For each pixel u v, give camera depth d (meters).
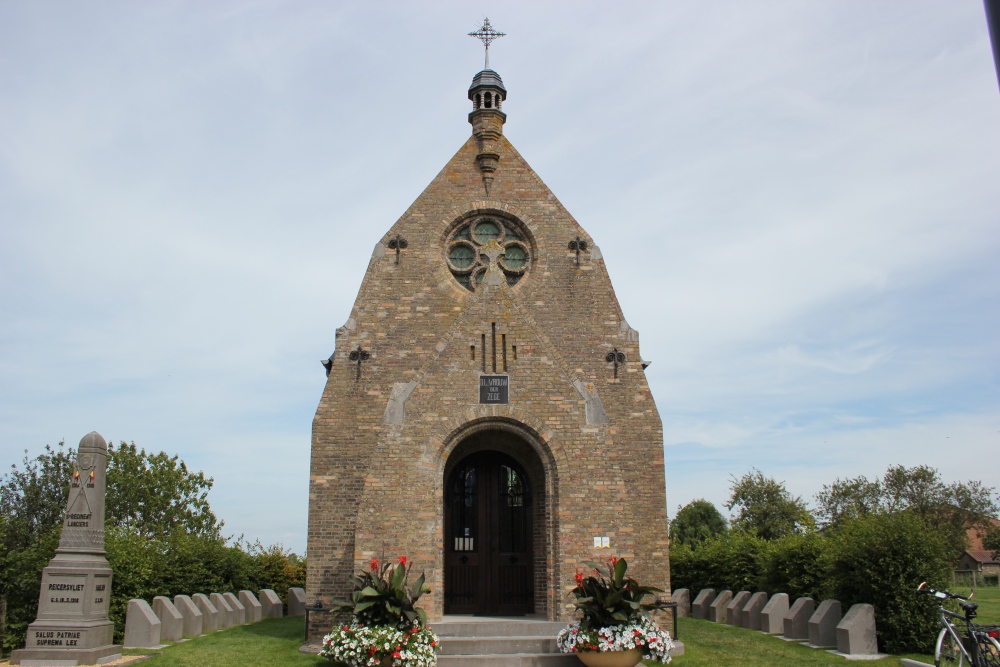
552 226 26.41
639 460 24.36
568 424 20.91
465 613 22.70
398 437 20.48
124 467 47.91
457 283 26.23
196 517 49.03
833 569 20.97
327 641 17.23
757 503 60.91
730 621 26.94
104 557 19.67
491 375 21.12
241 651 20.27
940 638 15.47
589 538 20.16
